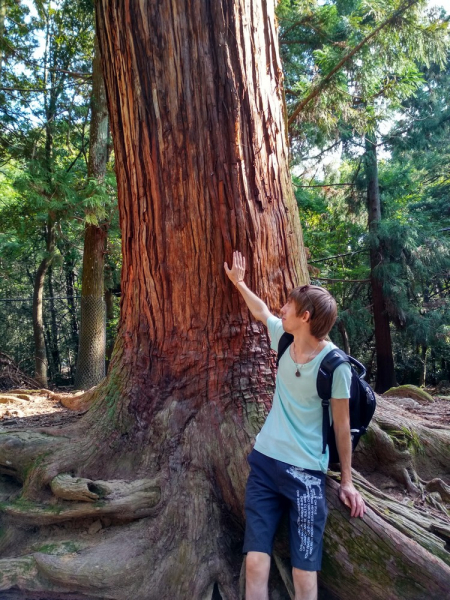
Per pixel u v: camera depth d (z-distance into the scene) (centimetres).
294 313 221
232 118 287
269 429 230
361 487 261
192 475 283
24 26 1259
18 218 1223
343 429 220
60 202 996
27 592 259
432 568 220
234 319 299
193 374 306
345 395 213
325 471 225
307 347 222
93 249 1122
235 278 281
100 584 249
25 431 367
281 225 314
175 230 302
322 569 235
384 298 1461
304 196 1516
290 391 224
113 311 1777
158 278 312
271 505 221
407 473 309
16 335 1670
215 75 286
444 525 250
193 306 304
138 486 284
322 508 216
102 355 1126
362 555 229
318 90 853
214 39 284
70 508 284
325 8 901
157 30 289
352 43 867
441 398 549
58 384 1773
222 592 246
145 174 308
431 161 1692
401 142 1495
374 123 925
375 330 1505
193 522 267
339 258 1878
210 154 290
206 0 282
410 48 845
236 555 267
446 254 1439
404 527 239
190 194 295
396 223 1414
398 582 223
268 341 304
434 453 336
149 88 296
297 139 1066
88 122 1398
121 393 333
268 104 307
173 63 288
